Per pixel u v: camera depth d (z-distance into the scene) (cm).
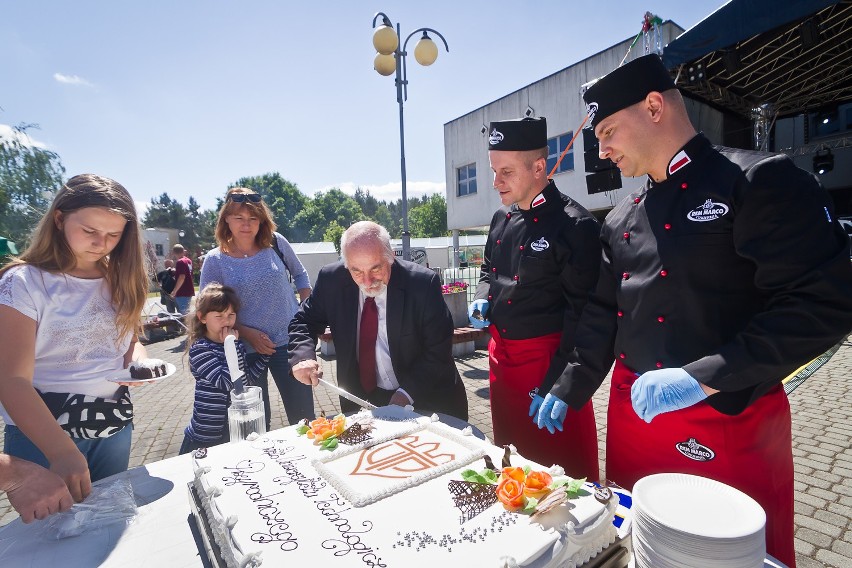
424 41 688
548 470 125
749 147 859
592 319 161
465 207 1672
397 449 145
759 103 737
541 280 202
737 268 119
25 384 125
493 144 207
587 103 140
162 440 400
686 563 81
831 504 249
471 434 154
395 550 94
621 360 148
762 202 109
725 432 122
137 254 161
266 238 271
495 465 131
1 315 129
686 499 96
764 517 87
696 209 123
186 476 149
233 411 174
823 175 1162
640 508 91
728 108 750
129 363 171
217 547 105
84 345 150
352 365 219
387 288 203
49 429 122
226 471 134
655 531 86
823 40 521
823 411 379
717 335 122
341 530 102
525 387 209
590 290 192
